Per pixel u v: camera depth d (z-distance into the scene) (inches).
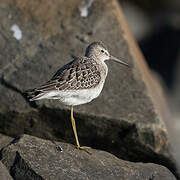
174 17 1154.7
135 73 627.2
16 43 658.8
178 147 623.5
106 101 583.5
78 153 489.7
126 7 1176.8
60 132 577.3
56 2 719.7
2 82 606.2
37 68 620.1
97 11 706.8
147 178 475.8
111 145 569.0
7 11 702.5
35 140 489.1
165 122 598.2
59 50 647.8
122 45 660.7
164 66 1085.1
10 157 462.0
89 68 506.6
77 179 443.8
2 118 582.9
